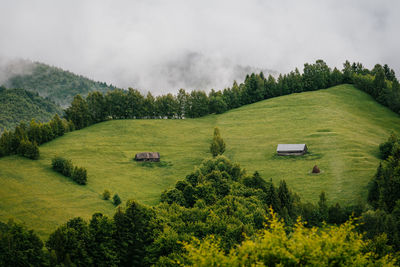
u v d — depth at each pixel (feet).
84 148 495.41
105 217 227.40
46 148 491.31
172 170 428.97
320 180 351.87
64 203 312.91
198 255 76.48
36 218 275.18
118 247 215.10
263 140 504.02
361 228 215.51
